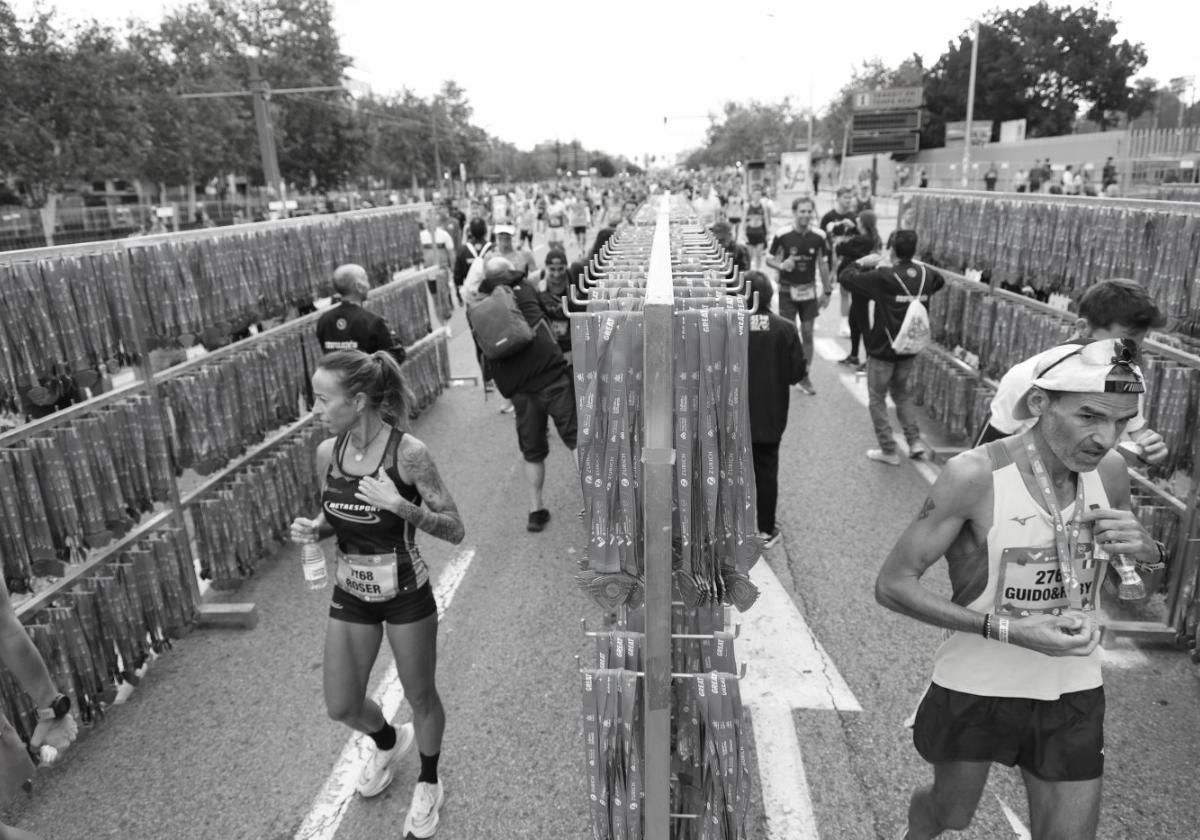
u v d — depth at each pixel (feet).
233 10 147.43
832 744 12.14
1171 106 96.12
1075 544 6.97
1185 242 13.82
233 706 13.70
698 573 7.22
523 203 90.38
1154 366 13.96
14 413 13.00
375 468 9.87
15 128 77.00
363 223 26.45
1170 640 14.20
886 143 194.08
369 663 10.41
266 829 10.99
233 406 17.61
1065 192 87.20
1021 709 7.39
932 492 7.34
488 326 18.45
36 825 11.20
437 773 11.37
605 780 7.52
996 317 21.04
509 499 22.45
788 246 29.50
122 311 14.55
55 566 12.93
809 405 29.96
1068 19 235.61
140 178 109.91
